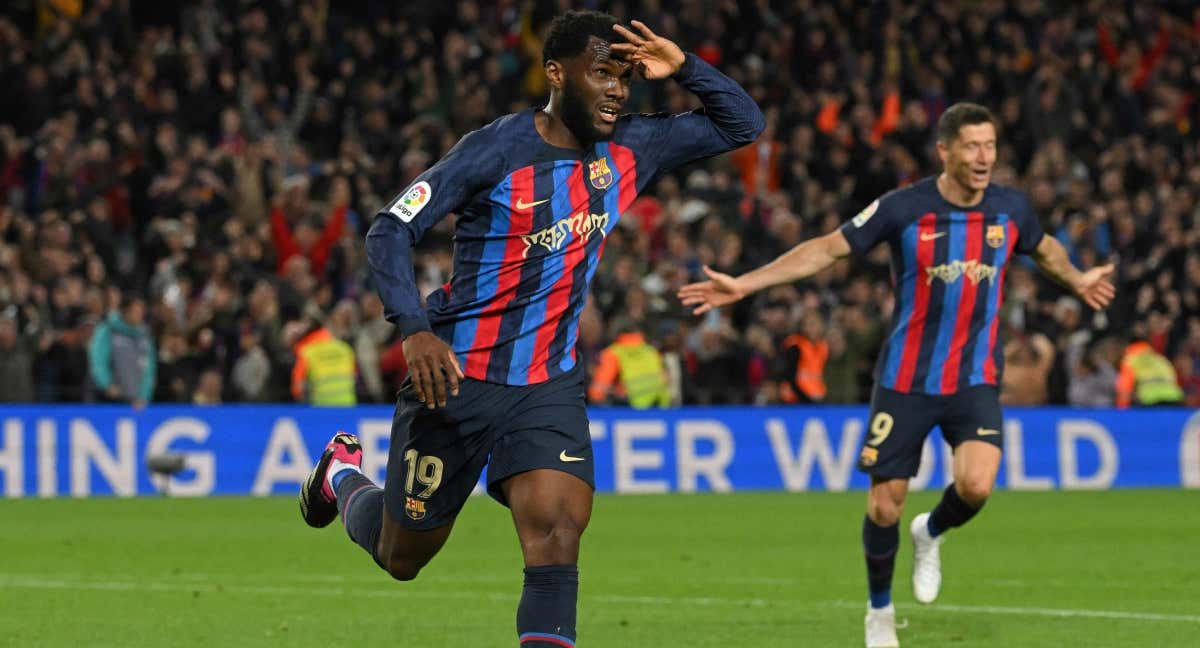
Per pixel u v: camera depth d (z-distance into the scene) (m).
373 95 33.94
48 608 13.46
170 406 26.11
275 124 32.72
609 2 37.00
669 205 31.42
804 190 33.66
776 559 17.58
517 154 7.91
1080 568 16.62
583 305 8.24
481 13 36.75
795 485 28.38
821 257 11.43
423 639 11.78
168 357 26.73
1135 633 11.98
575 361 8.25
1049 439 29.09
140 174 30.16
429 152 32.78
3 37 31.94
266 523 21.61
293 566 16.75
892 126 37.41
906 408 11.45
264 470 26.31
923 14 39.09
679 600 14.08
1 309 25.98
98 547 18.56
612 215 8.20
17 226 28.67
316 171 32.41
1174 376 29.89
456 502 8.27
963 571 16.39
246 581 15.46
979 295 11.52
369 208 31.12
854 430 28.75
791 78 37.66
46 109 31.62
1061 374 30.36
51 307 26.81
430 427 8.10
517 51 36.59
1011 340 29.98
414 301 7.57
